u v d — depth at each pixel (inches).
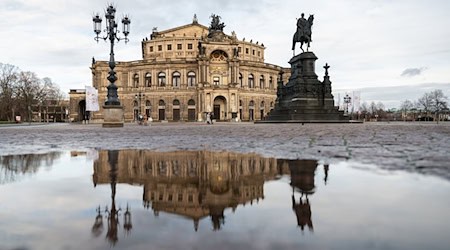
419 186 191.5
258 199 167.3
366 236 112.1
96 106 1681.8
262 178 225.1
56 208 156.3
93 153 399.2
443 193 173.6
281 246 104.0
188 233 117.6
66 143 579.8
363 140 567.8
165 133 946.7
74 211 150.2
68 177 239.8
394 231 116.5
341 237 111.6
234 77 4143.7
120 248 105.0
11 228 126.3
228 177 230.4
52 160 336.5
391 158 317.7
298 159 319.3
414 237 110.7
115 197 176.2
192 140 617.3
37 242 111.7
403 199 161.9
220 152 391.2
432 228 119.2
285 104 1941.4
